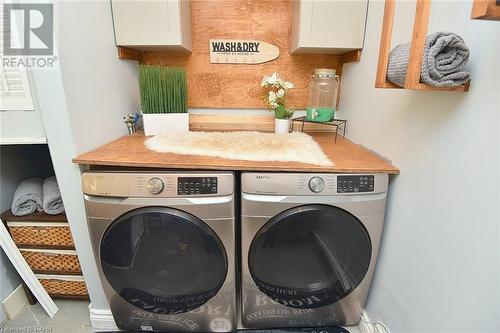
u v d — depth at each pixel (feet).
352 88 5.17
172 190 3.63
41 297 4.77
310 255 4.07
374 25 4.28
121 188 3.63
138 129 5.51
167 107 5.16
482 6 1.82
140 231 3.77
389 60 2.90
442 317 2.91
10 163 4.84
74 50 3.61
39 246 4.59
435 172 2.96
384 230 4.06
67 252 4.63
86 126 3.94
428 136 3.06
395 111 3.70
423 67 2.39
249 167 3.65
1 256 4.66
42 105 3.49
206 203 3.67
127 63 5.24
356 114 4.97
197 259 3.97
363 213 3.79
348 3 4.55
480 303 2.45
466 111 2.54
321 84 5.47
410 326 3.45
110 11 4.55
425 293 3.17
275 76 5.30
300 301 4.38
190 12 5.38
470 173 2.50
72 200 3.97
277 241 3.91
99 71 4.25
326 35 4.70
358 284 4.25
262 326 4.67
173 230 3.75
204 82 5.83
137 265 4.03
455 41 2.35
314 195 3.69
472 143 2.47
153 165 3.65
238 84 5.85
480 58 2.38
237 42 5.58
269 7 5.42
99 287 4.51
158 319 4.50
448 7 2.77
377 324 4.25
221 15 5.44
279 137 5.01
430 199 3.05
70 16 3.50
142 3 4.54
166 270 4.10
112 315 4.57
